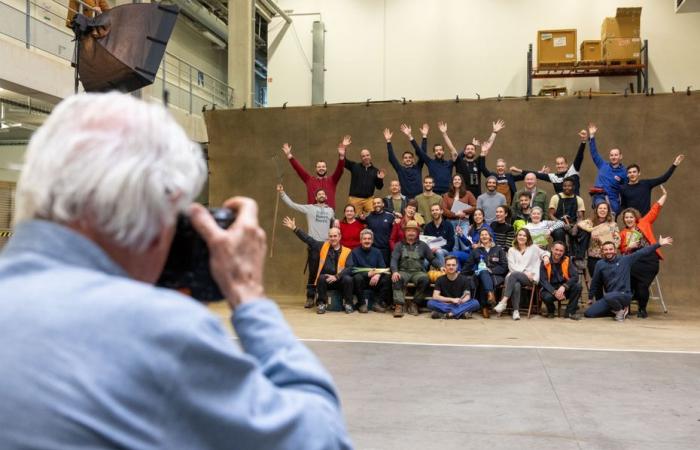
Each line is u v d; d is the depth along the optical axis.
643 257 9.62
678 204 11.45
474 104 12.20
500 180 11.02
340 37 19.06
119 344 0.75
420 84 18.59
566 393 4.80
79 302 0.77
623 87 17.45
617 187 10.52
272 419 0.83
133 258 0.89
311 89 19.12
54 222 0.84
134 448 0.73
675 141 11.52
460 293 9.40
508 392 4.84
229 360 0.80
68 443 0.71
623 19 16.50
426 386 5.02
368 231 10.05
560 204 10.44
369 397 4.69
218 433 0.78
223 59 23.59
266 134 12.79
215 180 12.90
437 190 10.99
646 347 6.79
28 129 14.59
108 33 6.23
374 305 10.09
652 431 3.92
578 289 9.36
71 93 11.32
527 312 9.88
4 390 0.71
